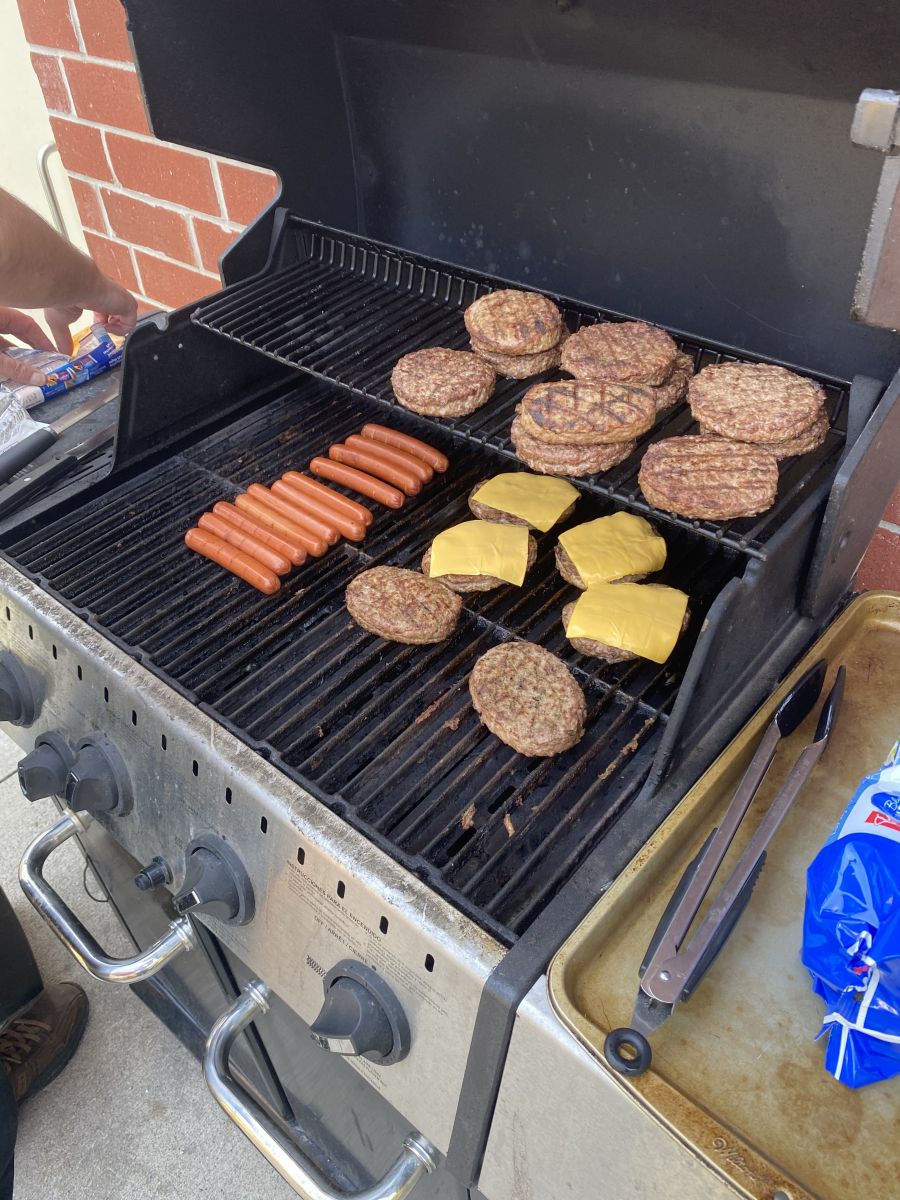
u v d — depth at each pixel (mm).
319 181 1790
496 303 1513
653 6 1154
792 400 1232
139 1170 1901
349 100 1732
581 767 1146
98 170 2572
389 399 1447
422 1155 1112
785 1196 706
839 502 1042
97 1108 1999
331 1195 1074
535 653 1269
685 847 1009
